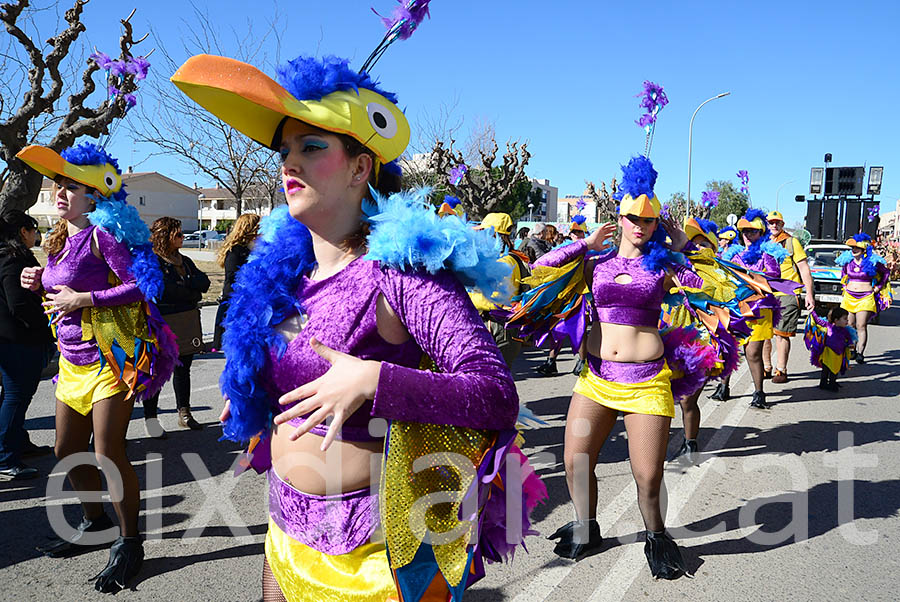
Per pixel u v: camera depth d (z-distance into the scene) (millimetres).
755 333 6648
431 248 1330
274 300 1493
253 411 1630
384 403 1244
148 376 3141
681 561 3281
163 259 5426
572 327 3479
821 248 15164
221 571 3291
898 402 7109
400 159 1631
